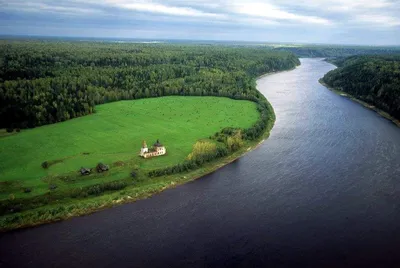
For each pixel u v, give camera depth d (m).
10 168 137.50
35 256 95.38
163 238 102.62
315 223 108.69
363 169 145.38
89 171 133.62
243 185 134.00
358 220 109.88
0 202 113.94
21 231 105.88
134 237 103.25
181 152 156.75
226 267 90.75
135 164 143.12
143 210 117.19
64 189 123.38
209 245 99.44
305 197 124.12
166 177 136.75
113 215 114.19
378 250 96.00
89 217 113.00
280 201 121.88
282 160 156.50
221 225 108.56
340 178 137.88
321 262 91.75
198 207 118.88
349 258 93.06
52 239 102.44
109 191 125.62
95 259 94.12
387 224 107.62
